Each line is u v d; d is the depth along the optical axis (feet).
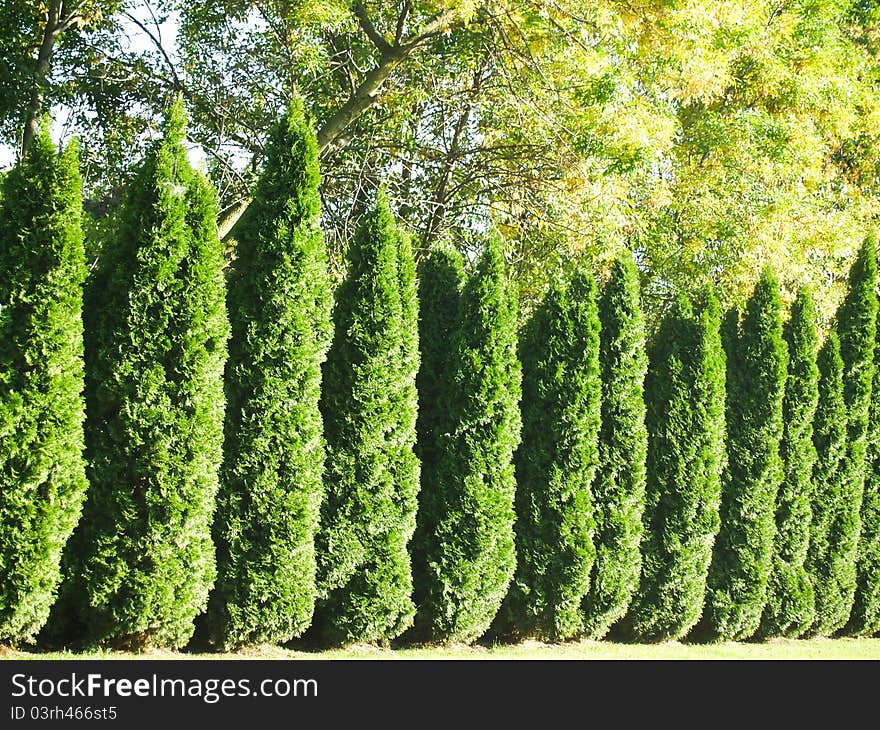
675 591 36.22
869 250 44.60
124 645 26.18
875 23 67.10
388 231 30.91
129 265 26.07
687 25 41.70
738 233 48.21
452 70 47.44
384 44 42.78
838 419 42.27
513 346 33.14
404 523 30.73
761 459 39.01
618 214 41.09
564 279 35.94
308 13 40.57
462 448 32.12
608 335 35.24
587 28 41.19
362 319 30.45
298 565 28.22
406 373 31.09
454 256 34.76
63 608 25.86
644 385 37.73
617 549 34.58
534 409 33.94
